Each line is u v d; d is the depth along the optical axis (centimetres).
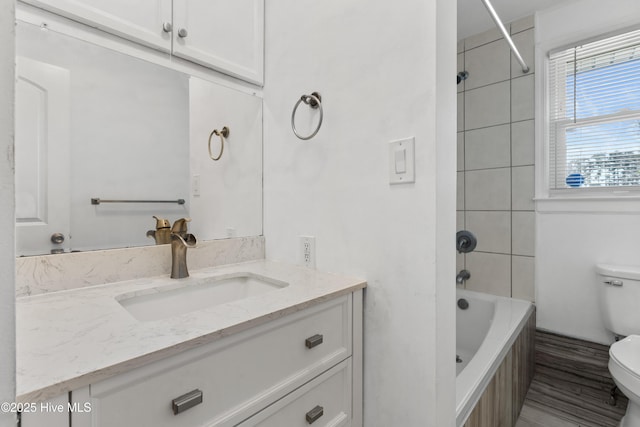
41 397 40
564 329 185
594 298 175
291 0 121
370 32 95
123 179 101
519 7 189
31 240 84
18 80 83
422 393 85
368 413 98
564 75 188
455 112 92
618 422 149
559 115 190
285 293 84
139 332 58
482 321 205
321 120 105
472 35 219
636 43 166
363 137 98
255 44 130
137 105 103
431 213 82
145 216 105
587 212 177
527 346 176
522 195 199
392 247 91
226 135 125
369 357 97
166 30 105
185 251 103
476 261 219
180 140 114
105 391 47
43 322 64
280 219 127
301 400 78
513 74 202
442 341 85
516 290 203
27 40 83
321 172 111
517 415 154
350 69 101
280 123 127
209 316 67
